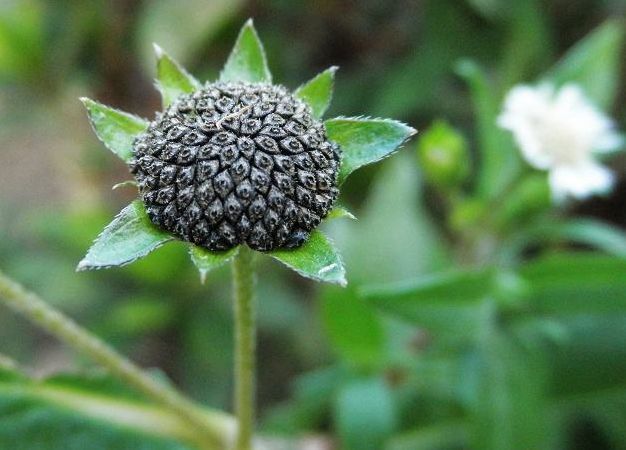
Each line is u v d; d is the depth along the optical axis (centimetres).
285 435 8
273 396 9
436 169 7
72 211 9
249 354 5
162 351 9
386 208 8
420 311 6
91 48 10
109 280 9
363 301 6
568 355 7
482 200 7
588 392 7
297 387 8
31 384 6
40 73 10
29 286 9
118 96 10
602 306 7
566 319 7
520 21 9
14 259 9
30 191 11
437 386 7
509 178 7
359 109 9
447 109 9
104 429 6
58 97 10
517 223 8
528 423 6
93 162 10
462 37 9
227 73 5
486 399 6
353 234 8
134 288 9
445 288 6
